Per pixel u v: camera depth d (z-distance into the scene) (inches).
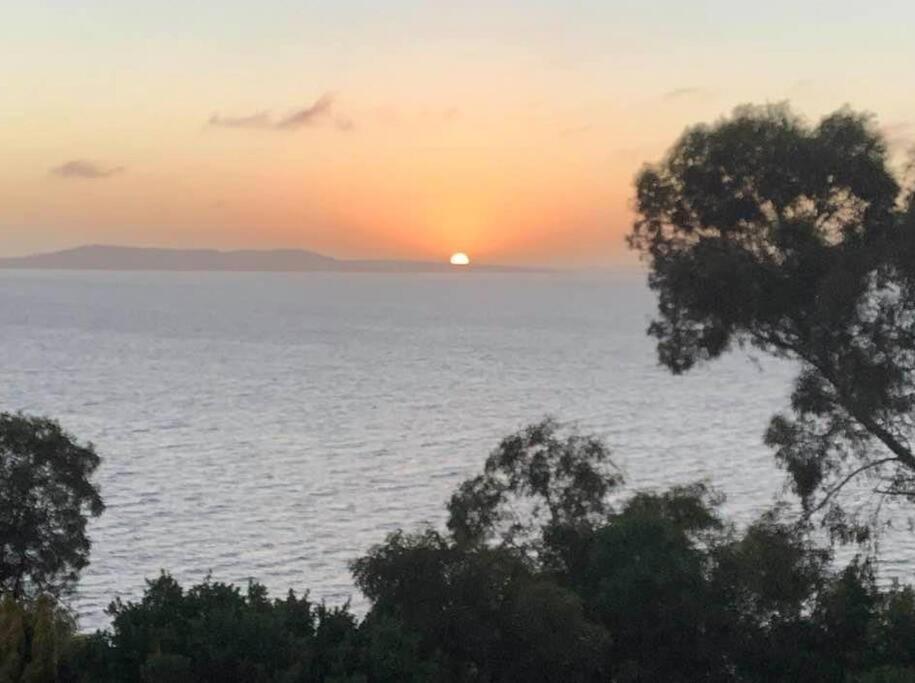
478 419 5654.5
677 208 1040.8
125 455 4407.0
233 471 4089.6
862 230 1000.2
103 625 2130.9
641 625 1043.9
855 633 1054.4
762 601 1065.5
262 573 2642.7
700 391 7298.2
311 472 4087.1
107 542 2908.5
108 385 7037.4
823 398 1042.7
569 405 6353.3
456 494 1192.8
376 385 7293.3
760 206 1015.6
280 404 6230.3
